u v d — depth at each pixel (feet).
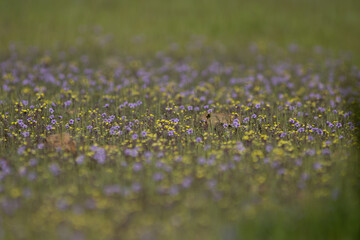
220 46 86.89
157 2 114.42
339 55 82.58
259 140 37.78
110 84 56.70
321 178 30.76
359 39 94.99
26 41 84.79
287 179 30.78
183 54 80.69
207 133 38.99
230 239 24.43
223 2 115.65
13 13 101.60
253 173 31.83
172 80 62.34
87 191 29.19
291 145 36.50
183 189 29.55
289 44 90.07
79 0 112.68
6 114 43.32
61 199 27.94
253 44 89.20
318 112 47.29
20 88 55.06
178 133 39.96
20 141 37.45
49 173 31.55
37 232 24.77
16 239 24.25
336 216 25.98
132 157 34.37
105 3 111.96
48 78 58.18
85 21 99.25
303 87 58.29
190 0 116.57
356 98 54.29
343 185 29.40
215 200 28.02
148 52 81.05
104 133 39.75
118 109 47.14
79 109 46.11
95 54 77.97
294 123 42.39
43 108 45.55
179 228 25.48
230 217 26.37
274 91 56.85
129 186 30.04
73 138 38.09
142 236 24.56
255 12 109.19
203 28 98.32
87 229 25.22
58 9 105.91
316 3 119.65
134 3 113.09
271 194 28.68
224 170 31.89
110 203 27.84
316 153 34.78
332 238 24.99
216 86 59.26
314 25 102.83
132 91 54.49
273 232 24.93
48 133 39.88
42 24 96.07
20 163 33.22
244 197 28.53
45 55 75.87
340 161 33.01
